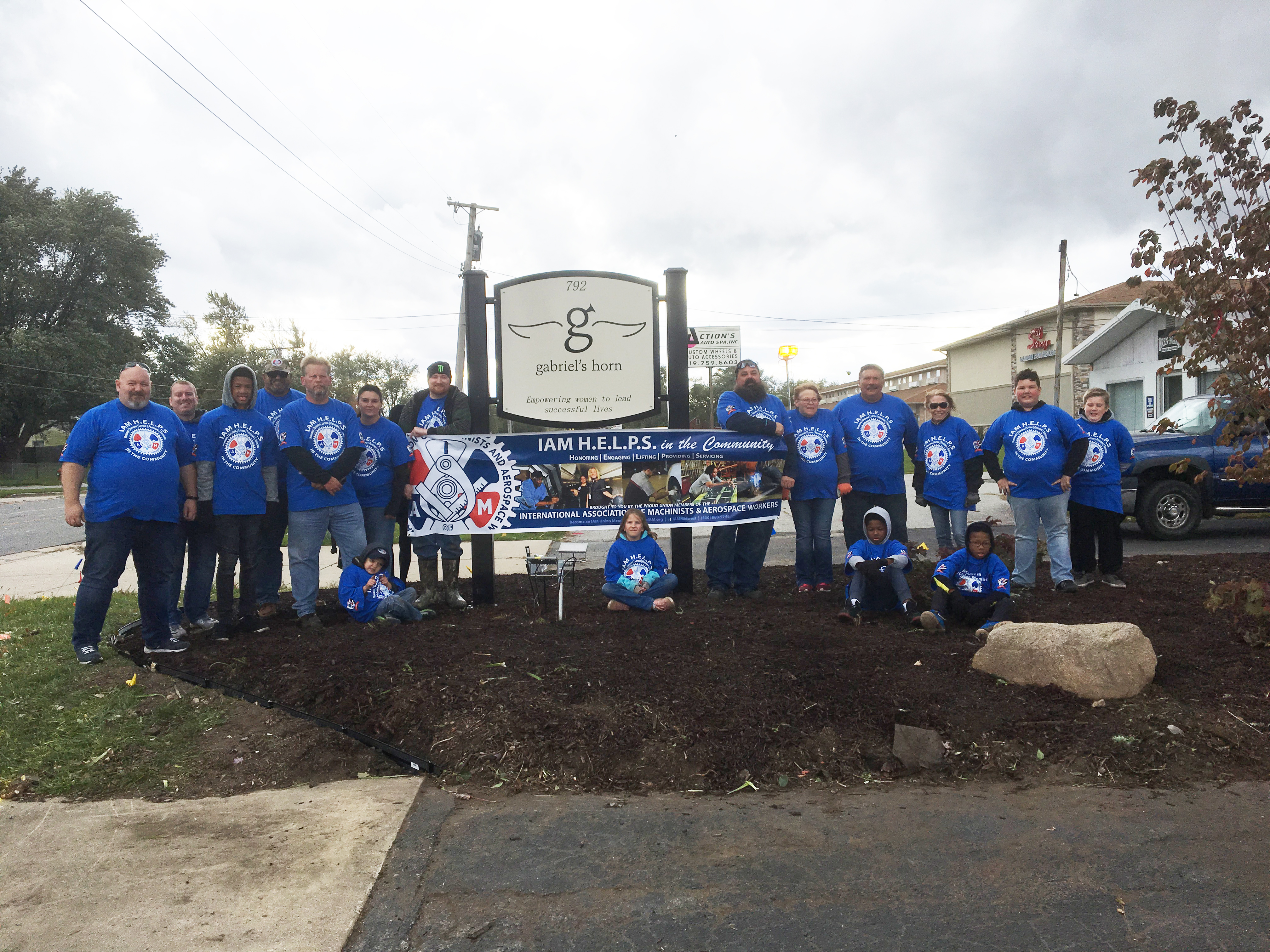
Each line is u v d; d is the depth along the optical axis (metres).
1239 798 3.34
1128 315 19.83
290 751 3.83
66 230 42.47
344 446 5.74
